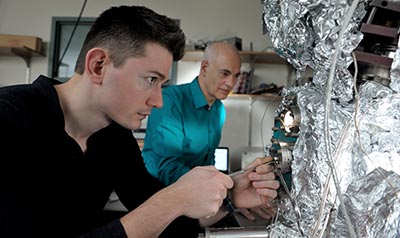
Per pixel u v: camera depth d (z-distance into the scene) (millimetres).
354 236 403
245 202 719
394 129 456
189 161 1409
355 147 451
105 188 875
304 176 483
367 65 478
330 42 451
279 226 553
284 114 551
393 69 451
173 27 630
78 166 744
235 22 2811
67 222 754
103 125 759
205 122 1453
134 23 603
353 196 436
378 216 420
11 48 2619
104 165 845
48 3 2854
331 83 415
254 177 652
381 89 453
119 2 2844
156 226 546
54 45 2814
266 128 2729
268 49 2594
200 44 2553
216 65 1417
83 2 2852
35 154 633
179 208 553
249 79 2535
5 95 624
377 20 466
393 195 416
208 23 2818
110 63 619
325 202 439
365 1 450
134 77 615
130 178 923
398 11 452
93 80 644
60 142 681
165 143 1214
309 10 461
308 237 465
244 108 2764
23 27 2848
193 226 756
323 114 466
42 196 666
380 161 455
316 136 469
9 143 570
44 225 678
